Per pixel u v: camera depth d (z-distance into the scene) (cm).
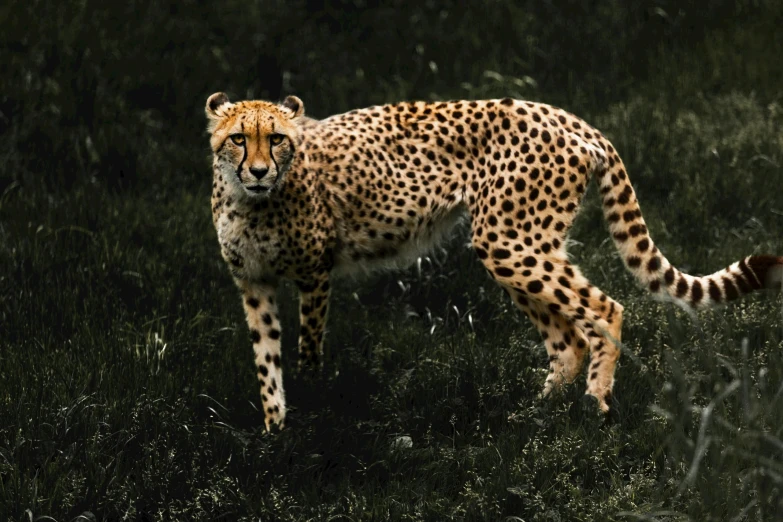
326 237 1230
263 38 2173
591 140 1205
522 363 1246
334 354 1321
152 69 2012
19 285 1415
